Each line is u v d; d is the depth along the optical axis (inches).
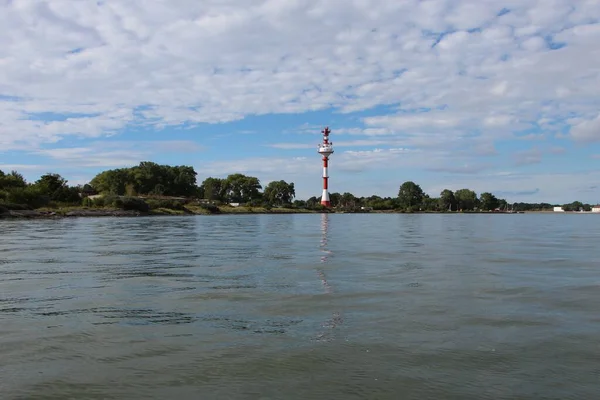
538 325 323.0
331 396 206.2
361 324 324.2
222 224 2239.2
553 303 395.2
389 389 213.8
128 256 748.0
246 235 1350.9
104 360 251.4
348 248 916.6
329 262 674.8
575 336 296.8
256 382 221.5
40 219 2549.2
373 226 2172.7
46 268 602.5
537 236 1381.6
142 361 249.6
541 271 588.7
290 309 370.0
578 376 229.8
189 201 5644.7
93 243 999.0
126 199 3752.5
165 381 223.0
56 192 3582.7
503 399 203.9
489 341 285.4
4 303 391.5
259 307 377.1
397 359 252.4
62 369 238.7
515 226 2247.8
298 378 226.2
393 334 299.6
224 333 302.0
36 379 225.6
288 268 608.4
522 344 279.6
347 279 518.3
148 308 373.4
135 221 2442.2
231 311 363.6
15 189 3051.2
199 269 598.9
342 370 236.4
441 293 437.1
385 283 492.4
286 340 286.5
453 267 622.5
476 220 3511.3
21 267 610.9
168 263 660.1
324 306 380.8
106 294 430.9
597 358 255.1
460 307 378.0
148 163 6948.8
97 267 614.2
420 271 582.9
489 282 500.7
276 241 1107.3
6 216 2524.6
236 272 571.8
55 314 353.4
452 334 299.9
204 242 1059.9
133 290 450.0
